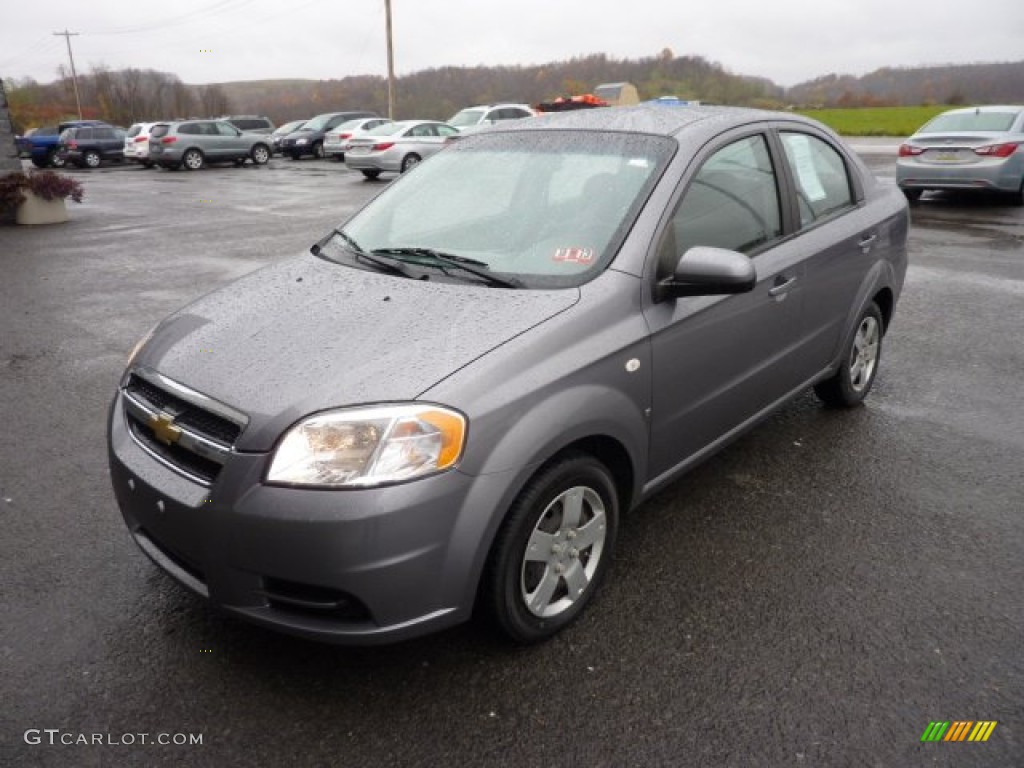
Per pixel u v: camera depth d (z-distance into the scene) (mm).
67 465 4137
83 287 8328
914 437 4371
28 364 5793
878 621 2869
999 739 2350
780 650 2725
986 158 12148
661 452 3135
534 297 2783
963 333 6199
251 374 2521
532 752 2322
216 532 2371
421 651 2732
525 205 3262
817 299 3922
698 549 3328
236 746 2350
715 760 2289
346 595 2324
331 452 2277
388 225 3471
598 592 3043
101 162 30969
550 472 2600
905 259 4828
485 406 2395
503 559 2520
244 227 12422
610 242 2971
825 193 4141
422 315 2715
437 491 2311
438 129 20891
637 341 2836
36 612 2934
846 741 2348
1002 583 3086
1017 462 4074
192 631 2840
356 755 2316
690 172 3203
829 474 3959
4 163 13359
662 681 2590
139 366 2826
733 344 3350
